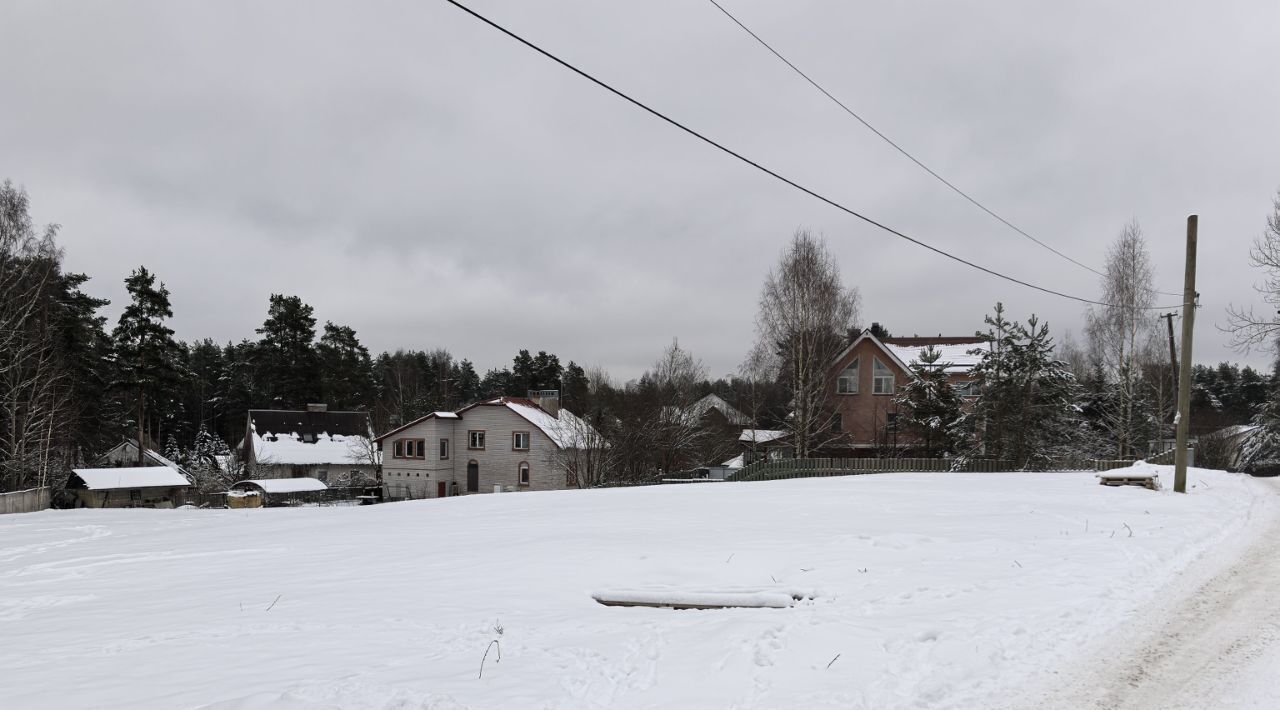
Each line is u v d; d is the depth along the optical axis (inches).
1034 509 618.2
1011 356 1389.0
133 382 2351.1
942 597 332.5
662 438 1915.6
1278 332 1242.6
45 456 1628.9
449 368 4808.1
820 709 218.1
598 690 238.2
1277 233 1226.6
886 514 604.1
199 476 2337.6
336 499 2253.9
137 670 271.7
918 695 228.1
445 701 227.1
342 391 3351.4
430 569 455.2
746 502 743.7
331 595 393.7
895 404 1625.2
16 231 1503.4
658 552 450.9
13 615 400.2
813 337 1540.4
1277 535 490.0
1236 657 261.7
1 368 1512.1
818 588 354.9
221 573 499.2
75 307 2022.6
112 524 898.7
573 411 2443.4
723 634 286.7
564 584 392.8
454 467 2208.4
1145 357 1989.4
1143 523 527.5
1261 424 1594.5
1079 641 276.2
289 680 251.3
